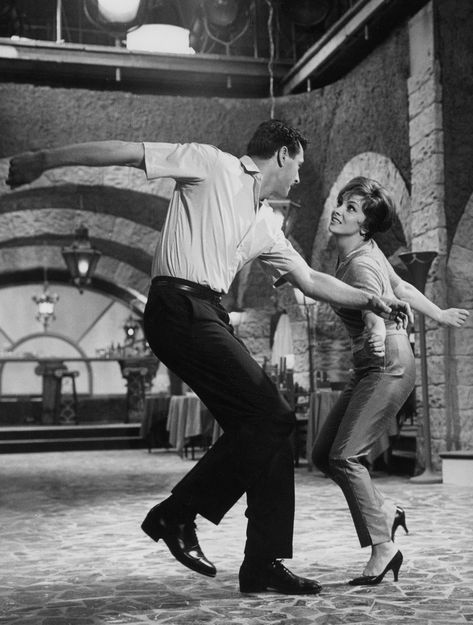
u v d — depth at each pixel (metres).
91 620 2.80
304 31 11.10
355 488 3.24
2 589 3.34
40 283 17.97
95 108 10.26
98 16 8.43
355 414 3.26
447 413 7.92
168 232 3.02
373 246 3.43
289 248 3.16
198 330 2.95
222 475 3.08
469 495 6.45
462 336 7.99
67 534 4.87
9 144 10.03
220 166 3.00
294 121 10.59
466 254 8.06
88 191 10.51
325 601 3.00
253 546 3.11
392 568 3.28
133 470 9.59
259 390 3.01
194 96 11.16
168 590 3.26
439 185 8.10
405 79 8.82
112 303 18.48
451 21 8.30
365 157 9.59
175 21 10.80
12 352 16.80
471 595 3.06
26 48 9.96
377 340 3.04
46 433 14.27
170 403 11.69
